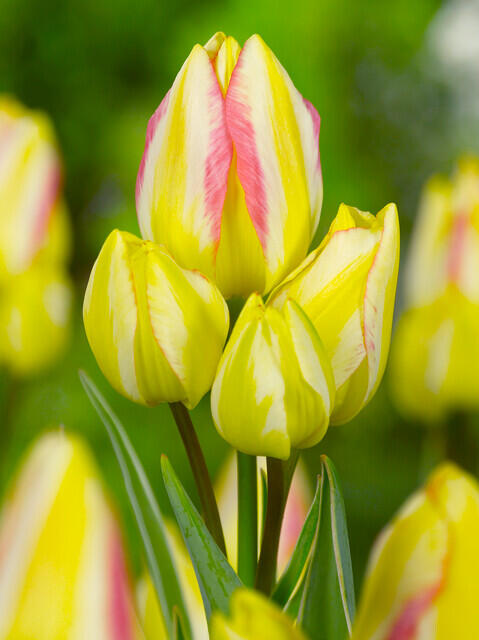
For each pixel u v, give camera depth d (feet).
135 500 1.59
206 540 1.54
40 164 4.29
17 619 1.28
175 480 1.55
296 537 1.86
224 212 1.60
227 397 1.54
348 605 1.57
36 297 4.48
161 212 1.60
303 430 1.55
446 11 11.10
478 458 3.26
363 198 9.80
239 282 1.62
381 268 1.57
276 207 1.59
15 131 4.27
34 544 1.29
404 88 10.88
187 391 1.58
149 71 10.89
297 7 9.55
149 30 10.73
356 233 1.57
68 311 4.60
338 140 9.68
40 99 10.96
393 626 1.40
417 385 3.22
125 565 1.30
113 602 1.29
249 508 1.63
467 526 1.39
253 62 1.58
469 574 1.39
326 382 1.54
